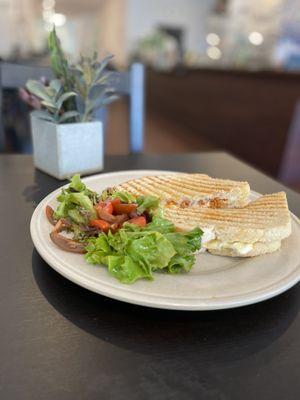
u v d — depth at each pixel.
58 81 0.38
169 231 0.23
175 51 2.46
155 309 0.20
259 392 0.15
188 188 0.33
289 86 1.16
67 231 0.25
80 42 3.33
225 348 0.18
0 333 0.18
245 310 0.21
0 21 2.16
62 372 0.16
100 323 0.19
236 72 1.38
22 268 0.24
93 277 0.20
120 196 0.27
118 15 3.15
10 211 0.32
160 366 0.17
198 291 0.20
